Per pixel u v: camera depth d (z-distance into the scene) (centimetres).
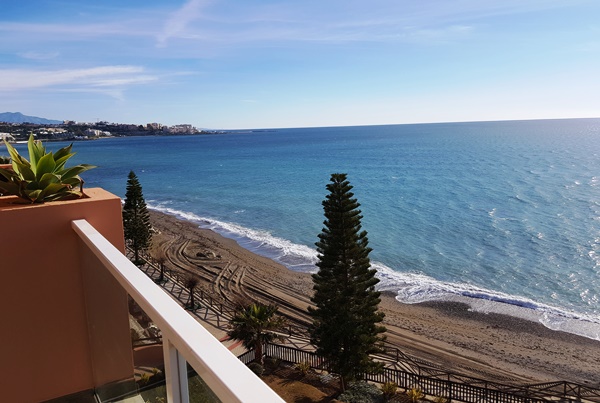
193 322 111
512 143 15412
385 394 1503
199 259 3419
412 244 3925
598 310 2572
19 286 249
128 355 176
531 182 7225
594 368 1909
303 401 1470
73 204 255
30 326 257
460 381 1783
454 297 2728
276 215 5131
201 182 7988
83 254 254
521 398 1409
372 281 1670
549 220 4741
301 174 8788
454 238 4116
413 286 2919
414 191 6594
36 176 277
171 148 18275
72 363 274
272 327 1689
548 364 1945
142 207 3225
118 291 180
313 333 1705
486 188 6738
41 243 252
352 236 1644
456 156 11469
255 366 1666
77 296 267
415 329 2272
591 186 6700
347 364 1587
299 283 2884
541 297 2778
